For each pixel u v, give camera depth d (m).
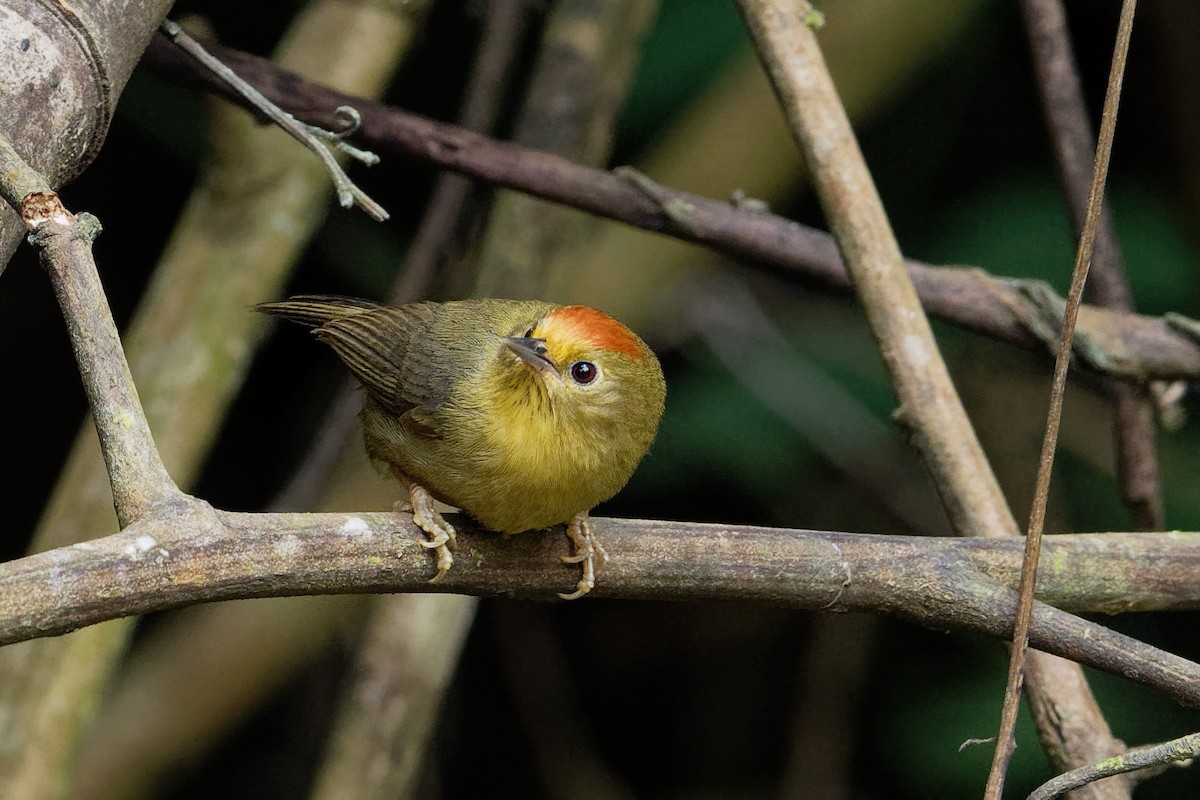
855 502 12.58
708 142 12.05
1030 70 12.30
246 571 4.67
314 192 9.30
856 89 12.13
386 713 9.52
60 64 4.82
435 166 7.62
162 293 9.09
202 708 10.20
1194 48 12.00
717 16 12.52
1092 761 6.05
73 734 8.34
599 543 5.69
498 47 9.87
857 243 6.93
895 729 11.47
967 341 12.64
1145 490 8.52
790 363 12.64
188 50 5.70
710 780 13.27
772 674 13.38
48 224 4.41
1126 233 12.02
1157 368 8.12
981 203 12.11
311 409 13.17
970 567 5.73
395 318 6.99
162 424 8.80
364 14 9.42
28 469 13.13
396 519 5.26
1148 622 12.04
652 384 6.36
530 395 5.94
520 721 13.55
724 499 12.86
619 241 11.88
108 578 4.33
